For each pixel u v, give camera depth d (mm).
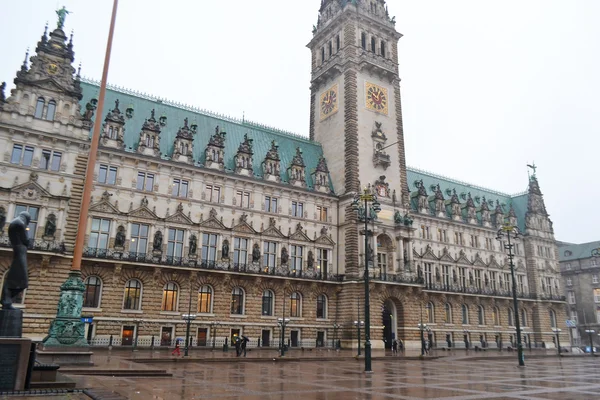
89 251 56406
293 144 85688
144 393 20875
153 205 63094
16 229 20562
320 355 55344
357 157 80938
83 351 31594
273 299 69875
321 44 94812
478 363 51656
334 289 75500
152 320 59062
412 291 79000
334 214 79938
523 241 111500
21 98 55844
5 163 53438
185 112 75750
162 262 60219
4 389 17922
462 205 106438
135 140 65688
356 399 21219
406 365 46438
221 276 64812
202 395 21188
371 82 87188
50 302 52156
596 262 135250
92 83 69312
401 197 85000
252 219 70750
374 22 90250
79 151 57938
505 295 100375
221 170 69312
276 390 23859
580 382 30672
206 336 62938
